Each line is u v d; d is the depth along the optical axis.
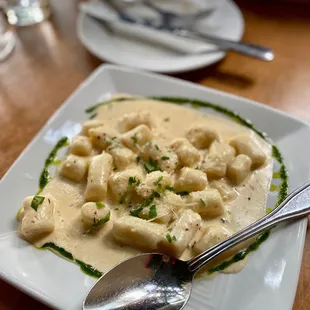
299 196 0.21
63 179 0.24
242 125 0.26
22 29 0.40
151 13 0.38
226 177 0.23
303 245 0.20
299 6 0.40
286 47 0.35
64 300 0.18
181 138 0.25
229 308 0.18
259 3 0.41
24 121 0.30
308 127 0.25
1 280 0.21
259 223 0.20
